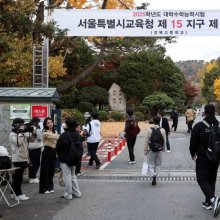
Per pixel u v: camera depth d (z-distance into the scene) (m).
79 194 9.96
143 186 11.38
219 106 99.75
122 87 51.34
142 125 38.97
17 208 8.90
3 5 11.52
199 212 8.31
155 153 11.38
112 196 10.04
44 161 10.50
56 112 13.93
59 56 23.95
